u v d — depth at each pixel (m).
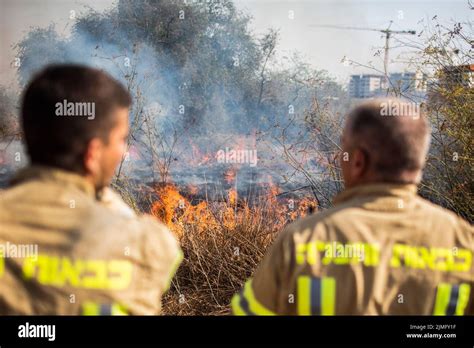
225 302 3.47
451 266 1.37
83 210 1.25
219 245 3.76
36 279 1.22
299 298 1.35
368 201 1.39
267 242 3.76
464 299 1.38
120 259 1.25
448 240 1.38
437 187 3.83
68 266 1.22
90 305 1.23
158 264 1.30
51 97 1.25
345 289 1.34
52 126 1.24
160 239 1.32
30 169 1.27
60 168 1.26
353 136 1.43
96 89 1.28
